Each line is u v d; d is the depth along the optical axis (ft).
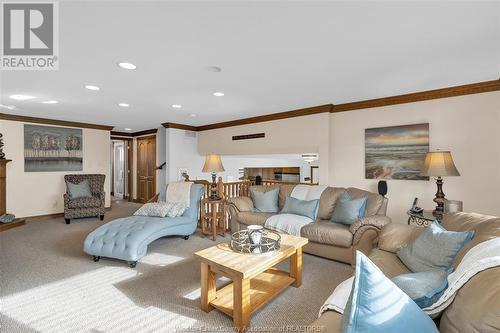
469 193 10.36
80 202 16.81
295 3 5.08
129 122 19.25
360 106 12.91
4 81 9.61
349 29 6.07
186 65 8.19
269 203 13.23
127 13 5.39
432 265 5.50
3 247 11.89
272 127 16.15
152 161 23.44
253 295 7.06
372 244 9.06
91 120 18.42
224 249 7.47
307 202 11.92
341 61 7.91
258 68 8.46
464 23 5.80
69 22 5.73
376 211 10.28
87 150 20.11
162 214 12.50
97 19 5.62
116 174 29.04
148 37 6.42
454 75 9.19
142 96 11.78
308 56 7.54
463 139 10.48
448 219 6.88
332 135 13.98
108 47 6.94
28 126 17.29
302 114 14.66
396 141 12.00
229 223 14.98
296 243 8.08
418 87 10.61
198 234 14.25
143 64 8.09
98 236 10.33
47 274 9.00
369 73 8.93
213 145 19.88
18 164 16.93
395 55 7.48
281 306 7.08
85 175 18.84
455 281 3.63
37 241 12.79
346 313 3.26
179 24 5.83
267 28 6.02
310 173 28.58
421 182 11.40
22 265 9.77
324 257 10.32
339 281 8.54
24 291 7.82
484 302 2.96
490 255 3.60
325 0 5.00
